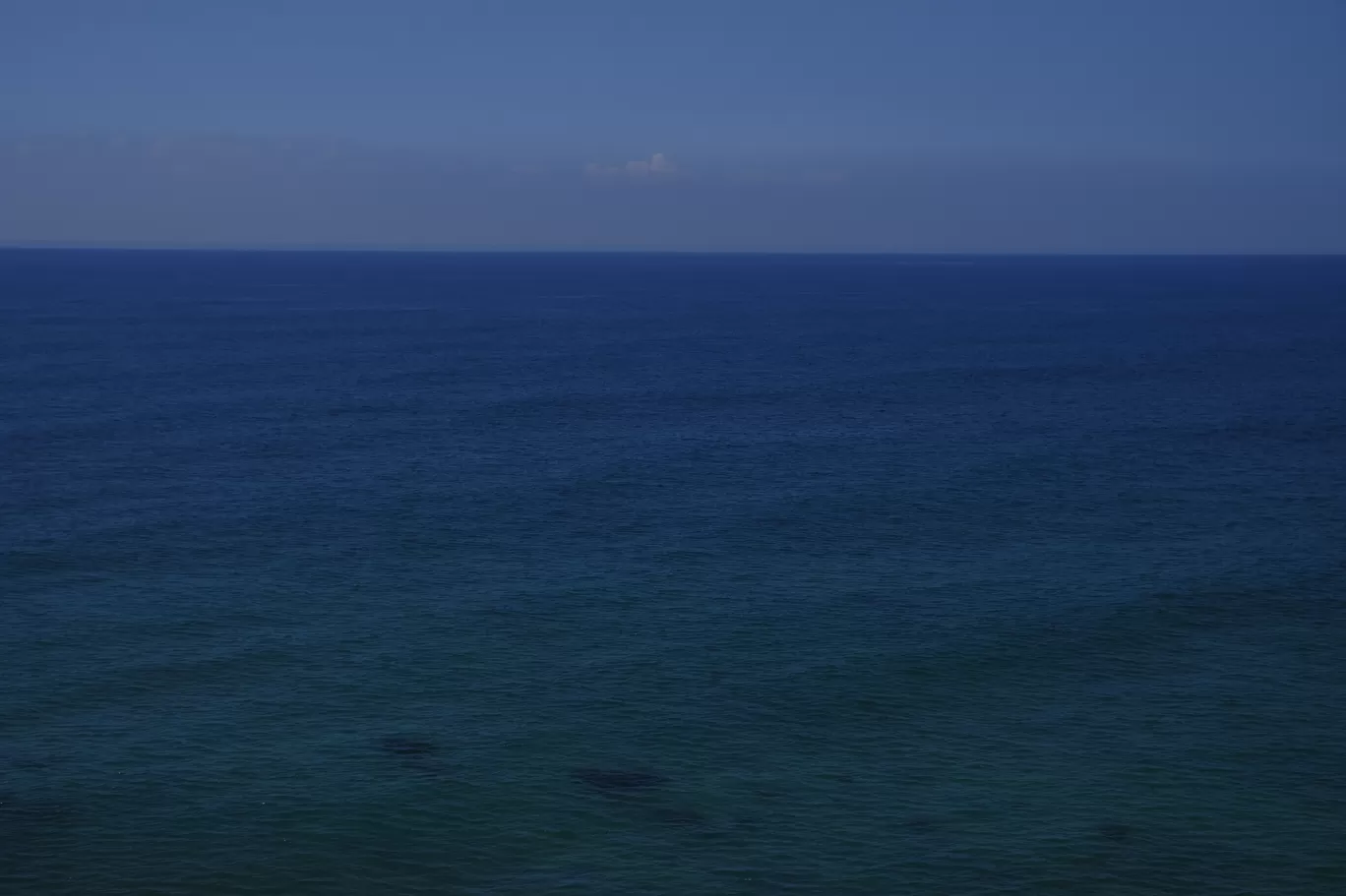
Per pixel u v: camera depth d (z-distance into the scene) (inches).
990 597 1866.4
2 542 2100.1
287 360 4921.3
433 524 2274.9
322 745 1331.2
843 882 1077.8
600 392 4077.3
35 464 2736.2
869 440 3213.6
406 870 1087.6
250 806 1191.6
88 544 2102.6
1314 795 1242.6
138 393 3868.1
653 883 1071.0
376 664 1573.6
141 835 1132.5
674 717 1419.8
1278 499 2539.4
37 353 4950.8
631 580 1943.9
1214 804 1222.3
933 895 1058.7
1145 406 3850.9
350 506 2410.2
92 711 1407.5
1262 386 4379.9
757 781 1264.8
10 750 1298.0
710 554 2097.7
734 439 3211.1
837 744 1353.3
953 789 1251.2
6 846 1106.1
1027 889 1069.1
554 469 2790.4
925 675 1555.1
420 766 1284.4
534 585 1914.4
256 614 1761.8
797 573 1987.0
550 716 1418.6
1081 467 2864.2
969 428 3412.9
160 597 1828.2
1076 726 1401.3
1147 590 1899.6
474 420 3457.2
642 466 2834.6
